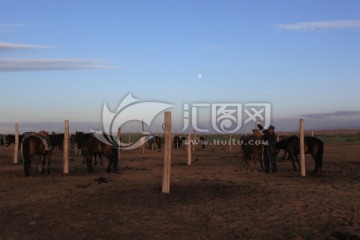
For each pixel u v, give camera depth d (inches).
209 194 549.3
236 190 580.4
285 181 673.6
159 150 1731.1
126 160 1166.3
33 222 404.8
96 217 425.1
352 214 416.2
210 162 1087.0
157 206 474.9
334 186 610.5
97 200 513.0
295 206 461.4
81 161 1093.1
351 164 964.6
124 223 398.9
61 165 973.8
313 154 763.4
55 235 363.3
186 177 741.9
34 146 754.2
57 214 440.1
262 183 651.5
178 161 1134.4
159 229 375.2
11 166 972.6
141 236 354.6
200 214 430.3
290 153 814.5
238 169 873.5
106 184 649.0
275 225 378.6
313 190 574.2
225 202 491.8
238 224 385.4
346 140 2775.6
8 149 1748.3
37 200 518.3
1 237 358.6
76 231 374.6
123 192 570.9
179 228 376.8
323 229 360.2
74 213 444.1
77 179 713.0
